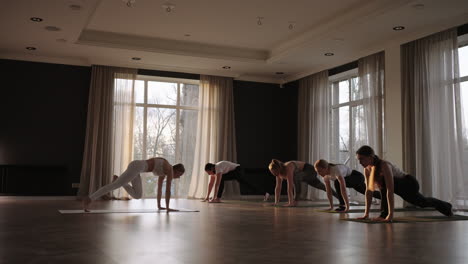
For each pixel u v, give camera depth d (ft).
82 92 30.53
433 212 19.42
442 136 21.98
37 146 29.30
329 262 7.45
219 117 33.53
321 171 19.56
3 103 28.78
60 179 29.37
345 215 17.47
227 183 33.04
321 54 28.19
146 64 31.35
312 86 32.78
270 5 22.07
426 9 20.07
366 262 7.47
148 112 32.76
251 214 17.78
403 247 9.17
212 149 33.19
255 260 7.57
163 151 32.94
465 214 18.34
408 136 23.63
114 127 30.63
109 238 10.12
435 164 22.38
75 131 30.19
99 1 20.30
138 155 32.09
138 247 8.85
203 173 32.58
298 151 33.91
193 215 16.98
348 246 9.26
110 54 29.01
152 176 31.81
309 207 22.39
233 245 9.28
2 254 7.90
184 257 7.77
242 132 34.83
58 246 8.87
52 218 15.08
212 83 33.73
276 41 28.53
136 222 13.98
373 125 26.21
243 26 25.52
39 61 29.71
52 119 29.78
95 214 16.90
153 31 26.68
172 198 32.24
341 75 30.71
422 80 23.20
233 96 34.58
